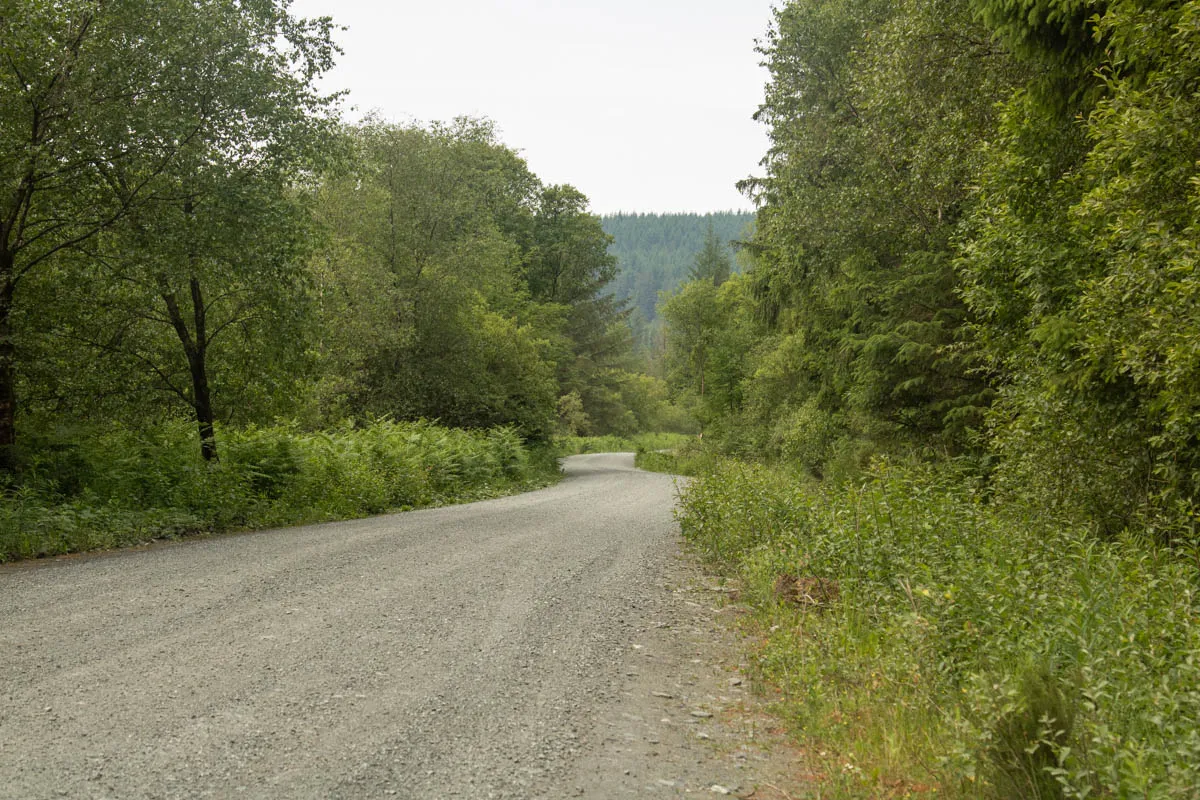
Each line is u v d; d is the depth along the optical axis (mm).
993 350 11469
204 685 5016
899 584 6582
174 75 13984
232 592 7863
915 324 17312
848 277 21609
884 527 7816
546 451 38594
